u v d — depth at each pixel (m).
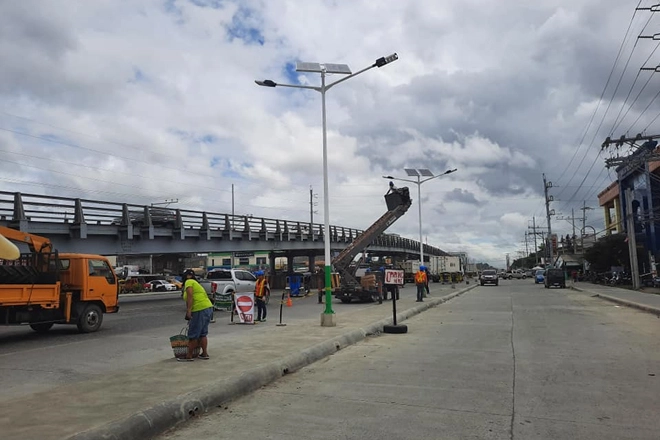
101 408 6.31
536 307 24.98
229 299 21.97
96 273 16.36
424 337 14.50
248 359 9.85
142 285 57.41
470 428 5.99
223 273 27.17
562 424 6.09
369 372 9.47
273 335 13.79
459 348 12.21
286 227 44.81
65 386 7.59
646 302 24.03
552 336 14.03
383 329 16.00
